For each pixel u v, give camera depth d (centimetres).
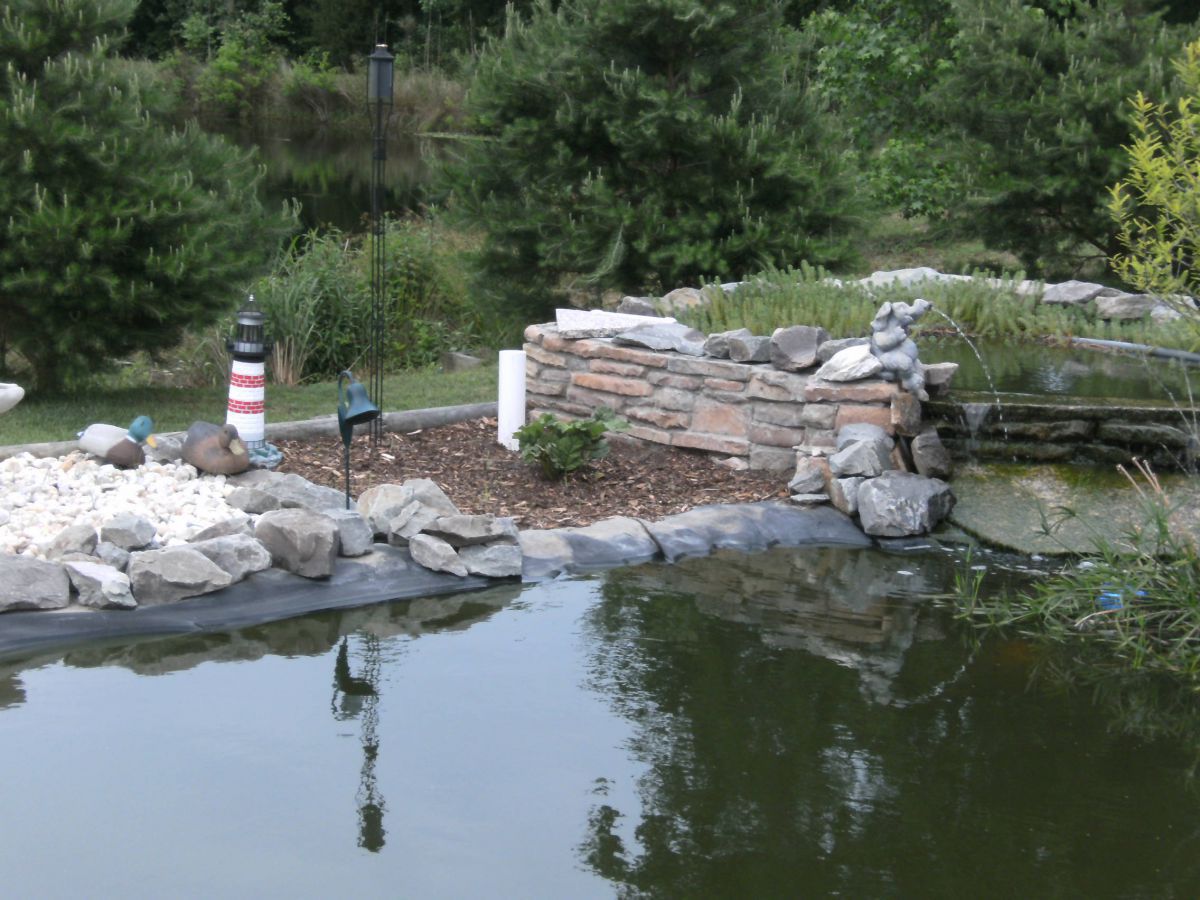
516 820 358
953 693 460
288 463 692
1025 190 1168
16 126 740
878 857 342
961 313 945
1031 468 674
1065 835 358
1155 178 548
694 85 1014
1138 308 952
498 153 1055
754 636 510
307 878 324
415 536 565
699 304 891
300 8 3850
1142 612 530
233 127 3375
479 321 1212
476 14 3453
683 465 721
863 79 1488
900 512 637
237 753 394
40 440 711
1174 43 1184
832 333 815
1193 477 653
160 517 566
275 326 1052
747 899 319
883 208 1432
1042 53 1227
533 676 462
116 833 343
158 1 3759
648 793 375
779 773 391
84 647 474
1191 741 426
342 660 473
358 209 2017
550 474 689
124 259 784
